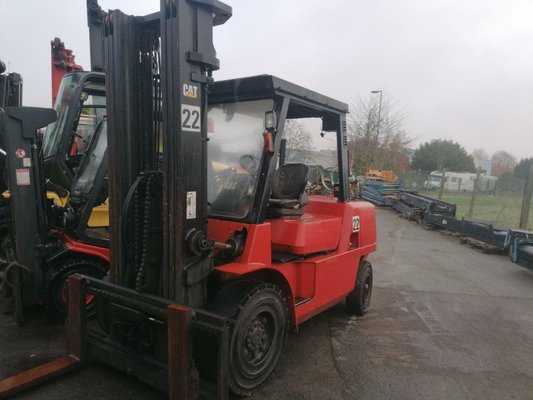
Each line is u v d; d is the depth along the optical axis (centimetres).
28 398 305
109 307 325
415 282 685
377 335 455
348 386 345
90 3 586
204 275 296
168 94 272
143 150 316
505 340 457
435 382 359
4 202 584
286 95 337
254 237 317
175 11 267
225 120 356
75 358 341
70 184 525
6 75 673
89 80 545
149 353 305
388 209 1956
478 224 1029
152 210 291
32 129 423
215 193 349
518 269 813
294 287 380
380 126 2781
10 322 444
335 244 428
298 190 384
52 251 439
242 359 303
